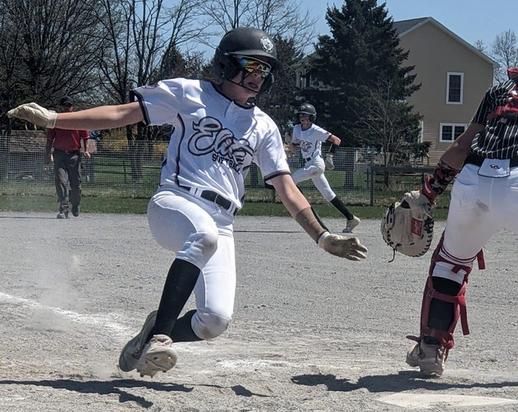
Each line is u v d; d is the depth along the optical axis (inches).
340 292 369.7
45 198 943.0
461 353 256.1
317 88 2365.9
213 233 184.9
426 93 2719.0
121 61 1829.5
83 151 722.8
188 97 191.8
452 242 214.4
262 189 1019.3
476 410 185.3
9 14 1657.2
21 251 477.1
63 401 183.5
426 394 200.5
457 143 213.9
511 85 206.4
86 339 263.1
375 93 2101.4
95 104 1892.2
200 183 190.9
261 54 189.9
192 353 247.9
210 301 186.4
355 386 207.8
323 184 619.5
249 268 437.1
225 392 196.5
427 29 2706.7
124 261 445.4
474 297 363.9
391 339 276.1
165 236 190.2
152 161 1053.8
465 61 2731.3
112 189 1050.7
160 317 182.5
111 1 1780.3
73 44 1737.2
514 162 200.1
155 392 193.6
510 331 293.3
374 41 2329.0
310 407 185.0
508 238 629.9
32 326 280.1
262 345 262.8
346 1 2393.0
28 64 1658.5
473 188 203.5
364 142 2082.9
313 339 274.5
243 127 193.9
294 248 525.7
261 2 2018.9
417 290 378.3
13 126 1583.4
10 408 176.6
